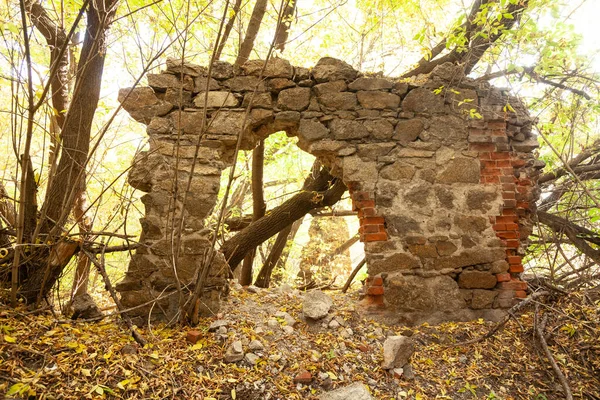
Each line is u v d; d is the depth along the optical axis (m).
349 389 2.46
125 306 3.16
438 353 3.12
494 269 3.60
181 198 3.33
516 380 2.90
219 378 2.51
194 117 3.49
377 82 3.77
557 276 4.46
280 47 5.66
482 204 3.68
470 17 4.39
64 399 2.05
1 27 2.01
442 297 3.53
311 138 3.63
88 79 3.56
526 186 3.79
